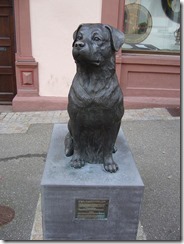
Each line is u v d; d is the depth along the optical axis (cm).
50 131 449
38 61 515
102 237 213
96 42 182
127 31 541
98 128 207
